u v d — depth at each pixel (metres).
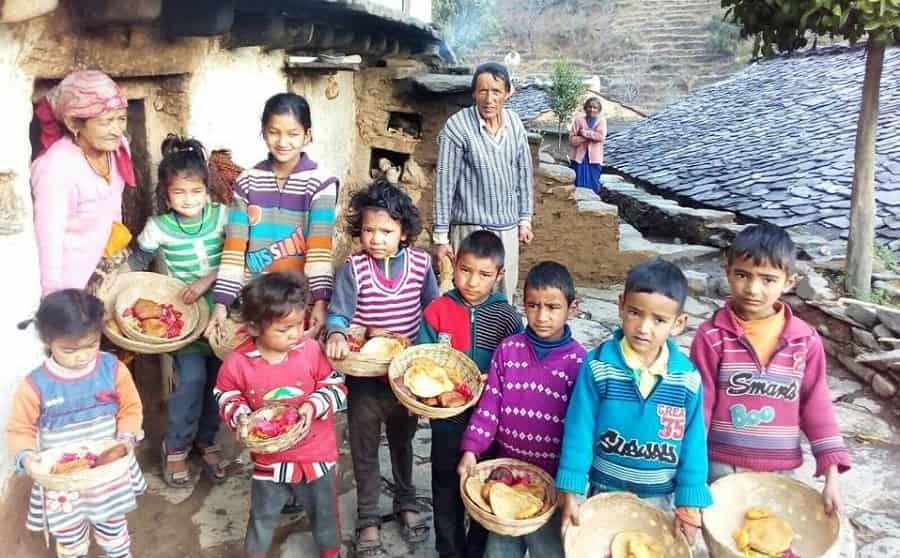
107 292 2.99
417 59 6.48
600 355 2.31
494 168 4.14
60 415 2.40
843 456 2.44
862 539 3.21
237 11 3.74
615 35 26.28
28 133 2.61
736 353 2.52
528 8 28.52
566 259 6.90
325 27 4.49
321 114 5.53
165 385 3.84
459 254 2.71
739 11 4.88
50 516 2.40
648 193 10.26
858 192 5.30
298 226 3.14
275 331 2.43
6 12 2.15
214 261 3.24
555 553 2.39
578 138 9.80
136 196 3.64
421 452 3.77
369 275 2.82
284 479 2.55
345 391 2.64
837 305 5.08
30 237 2.62
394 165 6.56
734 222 8.19
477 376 2.60
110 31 3.01
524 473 2.42
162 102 3.65
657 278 2.15
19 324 2.57
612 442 2.30
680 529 2.21
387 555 2.94
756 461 2.54
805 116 11.00
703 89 14.87
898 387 4.41
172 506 3.21
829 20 4.39
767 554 2.21
